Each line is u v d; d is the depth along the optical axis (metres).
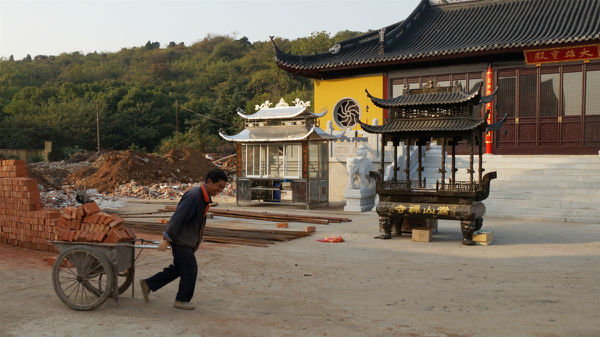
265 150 17.50
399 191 10.09
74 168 43.03
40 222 8.52
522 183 15.01
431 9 25.14
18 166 9.11
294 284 6.33
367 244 9.61
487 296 5.66
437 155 17.77
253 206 17.64
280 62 21.86
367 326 4.55
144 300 5.48
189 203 5.05
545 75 18.92
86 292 5.73
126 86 87.94
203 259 8.05
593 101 18.11
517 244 9.47
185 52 157.00
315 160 17.11
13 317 4.79
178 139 61.44
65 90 86.25
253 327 4.50
